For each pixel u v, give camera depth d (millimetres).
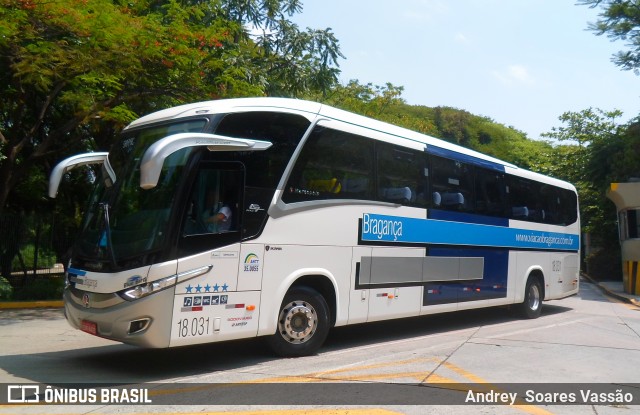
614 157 25547
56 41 13234
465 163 11648
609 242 30375
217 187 7438
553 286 14672
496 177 12656
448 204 11039
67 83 14328
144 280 6809
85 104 14289
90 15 13266
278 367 7754
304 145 8430
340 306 8828
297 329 8383
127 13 14469
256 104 8055
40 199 20516
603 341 10430
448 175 11148
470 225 11602
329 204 8711
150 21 14078
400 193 9922
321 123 8703
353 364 7992
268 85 18453
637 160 24469
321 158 8664
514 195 13273
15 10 12461
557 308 16297
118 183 7773
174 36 14258
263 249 7824
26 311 14211
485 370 7801
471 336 10711
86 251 7547
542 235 14250
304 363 8031
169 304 6895
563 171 36781
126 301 6805
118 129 14719
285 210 8125
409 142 10258
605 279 29172
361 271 9141
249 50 18047
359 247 9125
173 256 6949
